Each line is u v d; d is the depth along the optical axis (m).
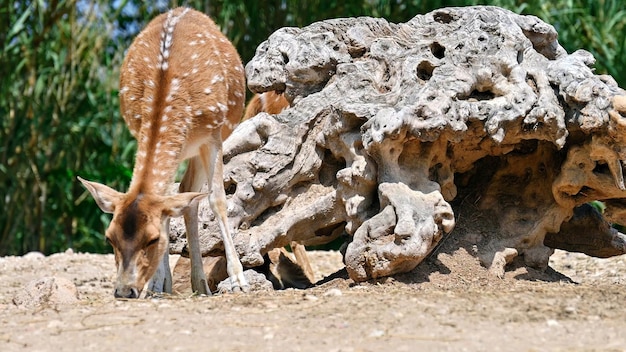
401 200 9.34
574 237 10.88
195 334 7.20
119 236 8.90
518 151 10.41
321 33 10.80
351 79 10.31
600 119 9.25
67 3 19.52
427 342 6.79
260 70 10.84
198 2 20.05
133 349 6.86
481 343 6.76
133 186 9.32
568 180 9.80
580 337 6.95
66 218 20.66
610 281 11.41
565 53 10.62
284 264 11.62
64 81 20.11
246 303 8.33
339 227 10.72
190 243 10.09
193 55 10.27
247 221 10.38
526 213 10.28
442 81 9.62
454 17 10.45
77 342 7.11
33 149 19.80
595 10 19.64
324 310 7.83
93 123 20.05
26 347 7.03
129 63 10.48
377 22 10.87
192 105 10.00
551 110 9.41
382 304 8.00
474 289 8.95
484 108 9.54
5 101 19.64
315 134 10.39
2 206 19.98
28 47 19.48
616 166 9.47
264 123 10.44
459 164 10.25
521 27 10.33
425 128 9.30
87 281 12.64
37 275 13.07
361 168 9.70
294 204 10.45
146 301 8.66
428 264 9.77
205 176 10.67
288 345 6.80
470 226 10.30
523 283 9.56
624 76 19.11
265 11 19.70
